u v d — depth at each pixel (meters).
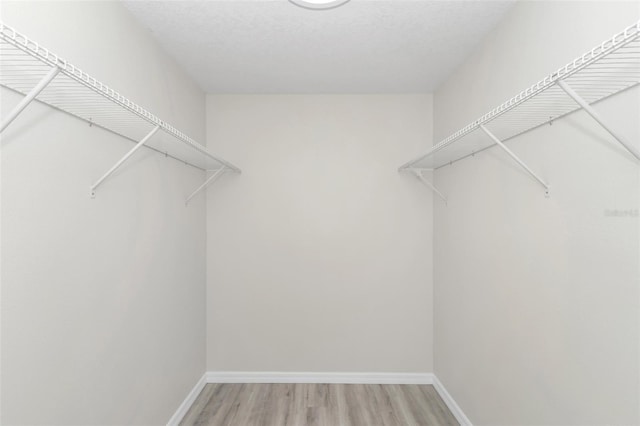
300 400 2.64
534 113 1.36
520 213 1.65
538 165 1.50
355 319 2.96
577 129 1.27
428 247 2.96
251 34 1.99
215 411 2.48
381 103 2.96
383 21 1.85
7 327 1.04
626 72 1.01
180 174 2.37
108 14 1.56
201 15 1.79
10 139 1.05
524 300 1.62
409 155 2.96
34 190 1.14
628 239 1.06
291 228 2.97
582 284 1.25
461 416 2.32
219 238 2.96
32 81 1.06
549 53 1.41
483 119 1.38
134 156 1.76
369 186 2.96
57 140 1.24
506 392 1.78
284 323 2.96
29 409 1.12
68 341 1.29
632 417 1.05
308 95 2.97
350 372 2.96
